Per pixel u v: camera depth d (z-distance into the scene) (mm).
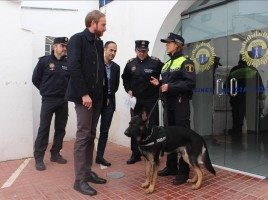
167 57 5570
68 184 3904
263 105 4141
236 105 4496
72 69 3326
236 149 4586
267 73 4023
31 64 5184
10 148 5039
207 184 3834
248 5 4199
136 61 4777
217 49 4668
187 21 5164
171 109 4039
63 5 6633
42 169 4523
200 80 4996
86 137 3582
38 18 6379
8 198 3459
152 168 3615
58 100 4754
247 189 3623
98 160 4863
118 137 6379
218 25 4637
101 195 3525
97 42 3648
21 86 5086
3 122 4941
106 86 4039
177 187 3758
